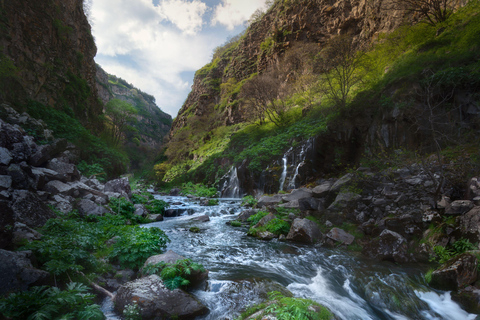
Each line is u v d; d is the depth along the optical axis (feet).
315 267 20.79
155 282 14.79
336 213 30.94
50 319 10.78
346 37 60.49
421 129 38.04
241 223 38.81
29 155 35.47
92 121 101.45
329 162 54.70
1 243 14.48
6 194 22.59
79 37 102.73
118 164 72.02
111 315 13.35
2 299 10.91
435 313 14.62
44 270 14.39
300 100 98.17
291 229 29.09
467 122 34.50
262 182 70.74
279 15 149.79
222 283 16.97
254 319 12.06
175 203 61.31
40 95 72.79
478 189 22.21
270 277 18.62
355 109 51.55
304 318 11.41
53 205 30.32
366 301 16.03
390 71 49.90
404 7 70.13
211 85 221.05
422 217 23.57
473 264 16.43
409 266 20.21
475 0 51.75
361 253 23.82
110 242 22.20
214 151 131.23
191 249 25.62
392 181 31.45
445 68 39.50
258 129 103.60
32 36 72.23
